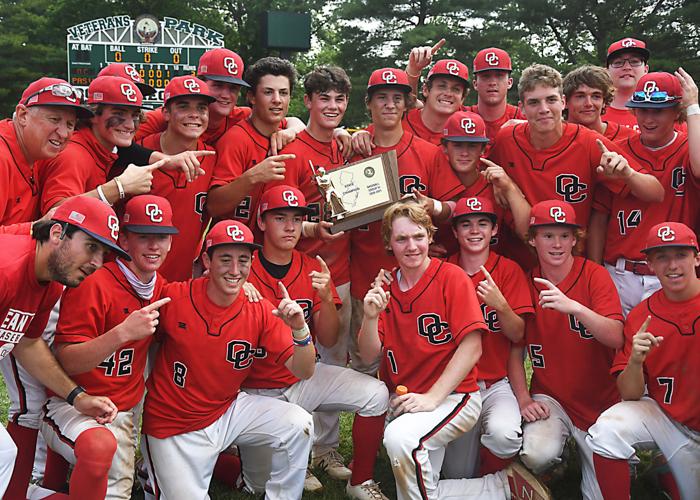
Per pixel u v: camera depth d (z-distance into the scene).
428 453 4.85
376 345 5.08
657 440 4.75
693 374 4.72
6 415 6.48
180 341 4.74
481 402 5.13
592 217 5.99
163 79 19.72
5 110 32.41
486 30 29.56
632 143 5.82
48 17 35.12
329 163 6.05
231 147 5.79
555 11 28.89
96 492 4.23
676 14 25.78
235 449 5.52
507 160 6.00
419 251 5.05
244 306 4.91
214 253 4.71
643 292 5.72
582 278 5.32
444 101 6.48
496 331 5.37
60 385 4.39
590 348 5.22
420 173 6.01
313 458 5.75
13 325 4.04
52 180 4.91
